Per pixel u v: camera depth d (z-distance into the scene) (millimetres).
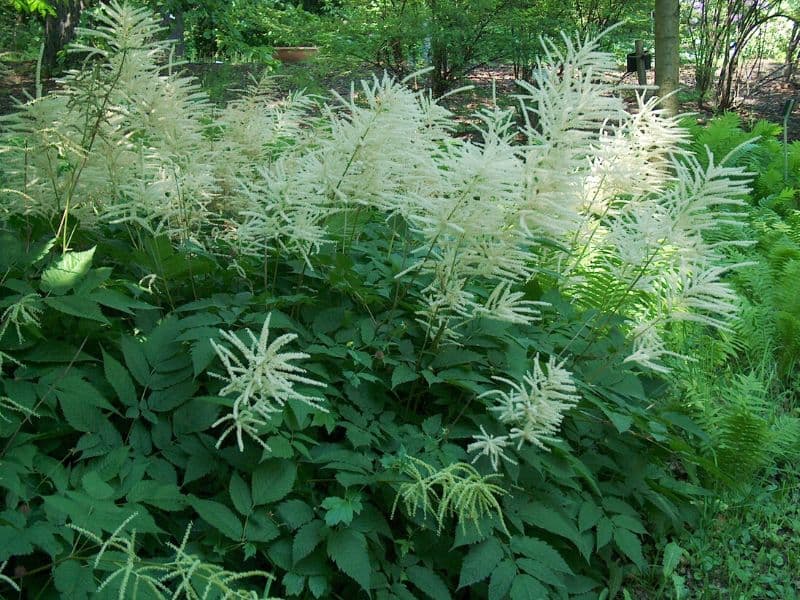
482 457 3096
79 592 2168
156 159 3502
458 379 3129
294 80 9938
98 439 2699
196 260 3385
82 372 2910
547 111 3164
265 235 3240
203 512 2549
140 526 2369
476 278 3730
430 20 10719
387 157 3207
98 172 3307
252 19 11305
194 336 2900
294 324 3268
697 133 8930
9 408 2547
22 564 2391
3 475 2396
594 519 3275
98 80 3158
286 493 2703
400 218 4168
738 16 14547
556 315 3934
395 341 3340
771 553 3838
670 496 3715
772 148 9164
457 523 2988
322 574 2688
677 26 8539
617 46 12258
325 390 3023
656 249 3578
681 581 3455
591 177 3848
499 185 2859
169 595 2471
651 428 3633
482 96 11602
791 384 5273
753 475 4250
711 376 4914
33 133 3176
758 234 6730
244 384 2439
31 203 3314
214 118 4504
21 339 2762
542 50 11023
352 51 10586
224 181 4012
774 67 17719
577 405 3561
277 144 4570
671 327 5047
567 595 3092
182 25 9820
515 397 2867
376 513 2850
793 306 5477
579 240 4148
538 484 3215
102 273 2898
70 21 13672
